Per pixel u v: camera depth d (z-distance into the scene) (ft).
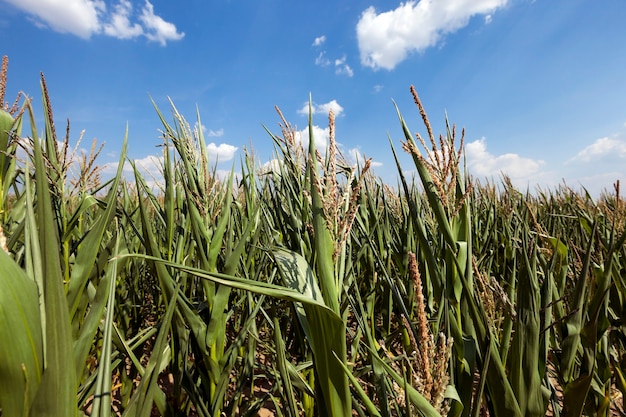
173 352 5.31
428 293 6.96
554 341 5.81
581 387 3.94
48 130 5.91
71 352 1.78
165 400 4.83
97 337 6.86
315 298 3.35
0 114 6.33
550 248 6.51
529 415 3.57
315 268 5.63
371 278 8.75
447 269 4.16
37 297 1.74
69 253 6.54
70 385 1.78
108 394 2.39
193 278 7.00
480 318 3.63
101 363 2.44
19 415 1.66
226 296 5.31
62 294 1.70
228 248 6.73
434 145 3.94
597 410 4.76
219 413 5.27
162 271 4.87
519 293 3.65
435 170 4.01
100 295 3.02
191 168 6.00
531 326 3.55
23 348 1.64
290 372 5.28
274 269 6.61
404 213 7.73
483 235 10.82
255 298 7.12
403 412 3.54
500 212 12.39
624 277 6.97
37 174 1.64
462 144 3.92
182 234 6.63
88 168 7.55
